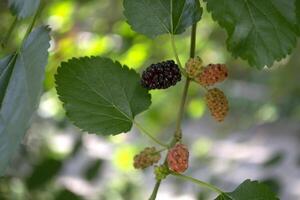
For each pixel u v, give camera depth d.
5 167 0.45
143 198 1.35
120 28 0.93
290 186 1.77
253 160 1.70
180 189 1.27
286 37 0.51
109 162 1.40
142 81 0.50
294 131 2.12
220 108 0.49
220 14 0.50
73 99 0.49
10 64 0.47
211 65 0.49
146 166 0.49
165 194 1.53
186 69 0.49
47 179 0.82
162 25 0.50
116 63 0.50
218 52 1.25
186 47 1.07
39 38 0.46
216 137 1.45
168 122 1.26
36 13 0.48
